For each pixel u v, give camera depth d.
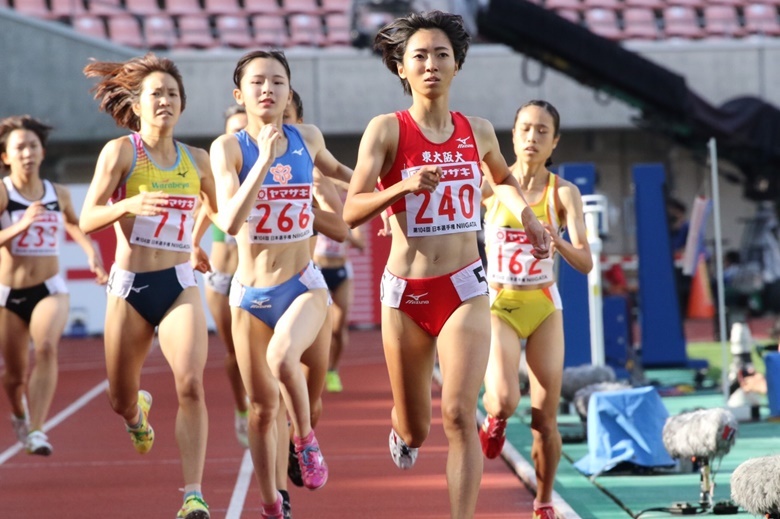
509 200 14.86
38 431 22.36
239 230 15.01
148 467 23.25
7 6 67.81
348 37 68.75
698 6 71.31
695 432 17.56
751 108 42.47
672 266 38.44
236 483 21.45
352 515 18.45
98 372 44.09
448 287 14.06
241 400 23.53
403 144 14.12
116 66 17.25
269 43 68.56
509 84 63.72
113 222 15.83
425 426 14.92
